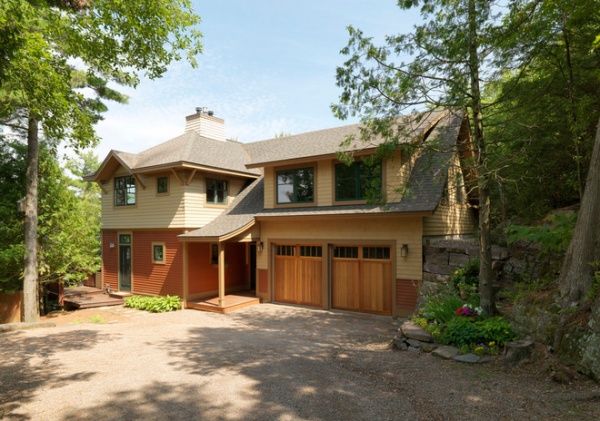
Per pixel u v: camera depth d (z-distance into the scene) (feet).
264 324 37.17
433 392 16.31
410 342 24.53
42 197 49.19
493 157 29.73
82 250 52.13
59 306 55.36
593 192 18.94
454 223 46.37
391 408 14.94
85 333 32.45
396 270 38.81
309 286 45.80
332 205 43.45
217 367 21.21
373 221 40.45
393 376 18.81
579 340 16.97
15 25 19.06
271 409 15.17
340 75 28.07
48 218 49.14
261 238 50.06
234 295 53.47
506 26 24.49
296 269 47.01
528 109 29.19
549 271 26.20
